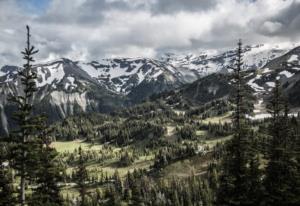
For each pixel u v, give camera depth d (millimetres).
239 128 49156
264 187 49500
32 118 40375
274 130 54000
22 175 40562
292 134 57844
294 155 55062
